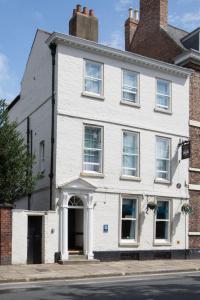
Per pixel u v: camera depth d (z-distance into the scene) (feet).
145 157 75.66
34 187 70.13
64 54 68.49
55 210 65.00
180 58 84.58
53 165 66.90
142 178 74.79
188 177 80.69
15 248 61.52
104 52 71.82
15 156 64.49
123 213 72.69
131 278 52.39
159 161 77.82
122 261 69.72
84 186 67.41
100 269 58.75
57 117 66.95
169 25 95.76
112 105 72.59
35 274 51.98
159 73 79.20
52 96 68.80
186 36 90.38
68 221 70.18
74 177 67.31
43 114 73.10
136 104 75.36
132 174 74.33
